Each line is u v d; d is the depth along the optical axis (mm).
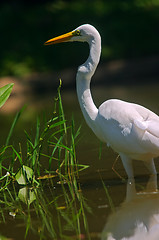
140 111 8445
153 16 32281
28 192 8516
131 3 34812
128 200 7184
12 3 36594
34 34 31234
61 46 29891
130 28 31172
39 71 28297
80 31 9297
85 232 6133
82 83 9133
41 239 6082
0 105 9109
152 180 8336
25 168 9078
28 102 21969
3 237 6242
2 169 10188
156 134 8133
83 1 36969
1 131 15203
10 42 30469
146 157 8445
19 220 6918
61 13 33688
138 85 24844
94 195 7660
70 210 7082
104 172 9250
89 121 9117
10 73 27828
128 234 6027
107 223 6344
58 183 8852
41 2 36812
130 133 8203
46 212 7156
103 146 11594
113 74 26672
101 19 32375
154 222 6309
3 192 8641
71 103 19859
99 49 9148
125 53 29625
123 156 8609
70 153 9547
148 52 29641
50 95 23922
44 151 11680
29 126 15375
